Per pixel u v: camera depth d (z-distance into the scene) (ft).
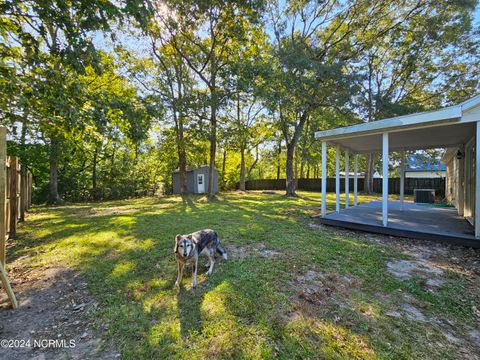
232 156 81.71
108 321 7.27
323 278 10.00
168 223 20.63
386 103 34.22
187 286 9.37
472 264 11.68
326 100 37.91
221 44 36.99
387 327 6.89
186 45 39.32
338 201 24.86
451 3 31.32
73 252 13.44
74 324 7.19
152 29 35.04
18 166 19.57
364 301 8.24
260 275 10.14
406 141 22.58
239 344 6.16
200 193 59.41
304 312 7.52
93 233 17.56
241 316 7.35
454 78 38.55
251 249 13.70
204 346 6.14
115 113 15.85
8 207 16.21
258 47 38.29
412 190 53.06
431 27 33.99
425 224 18.21
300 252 13.14
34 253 13.41
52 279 10.18
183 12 31.65
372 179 55.98
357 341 6.30
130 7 11.69
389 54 44.39
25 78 12.94
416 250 13.84
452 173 33.73
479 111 13.53
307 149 43.57
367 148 28.68
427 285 9.52
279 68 36.35
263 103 38.78
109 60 35.53
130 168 59.11
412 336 6.54
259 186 76.54
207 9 30.89
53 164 39.81
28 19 12.29
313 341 6.26
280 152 67.51
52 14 10.88
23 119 15.93
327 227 19.75
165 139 49.34
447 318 7.39
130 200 48.65
